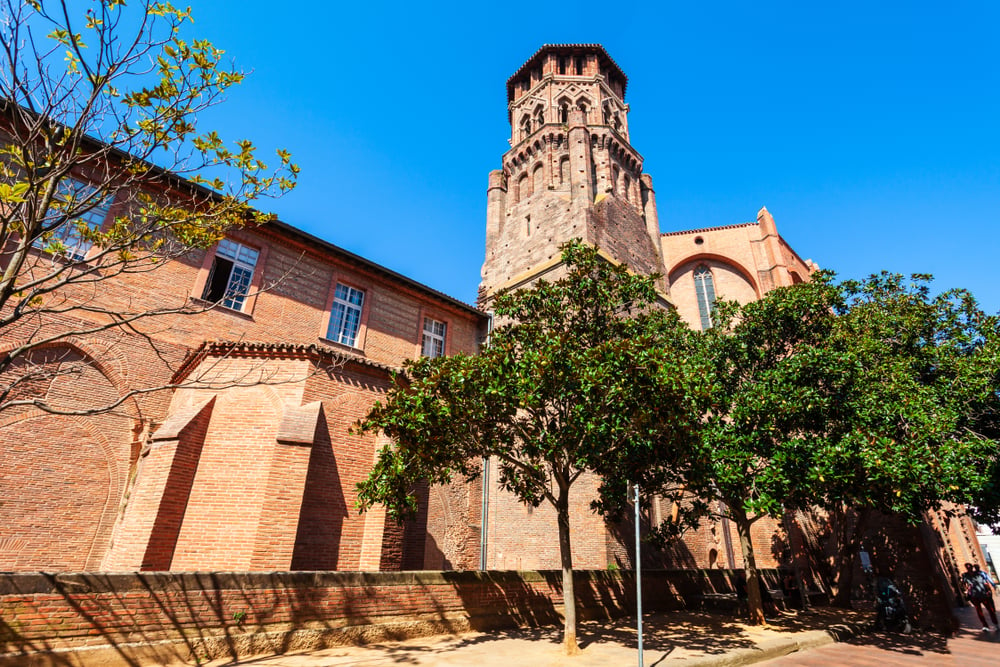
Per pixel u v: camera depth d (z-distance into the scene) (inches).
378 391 621.9
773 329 641.6
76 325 582.6
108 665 281.7
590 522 796.0
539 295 516.1
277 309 756.6
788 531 1056.8
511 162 1454.2
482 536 761.6
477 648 401.7
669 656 397.7
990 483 491.8
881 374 569.0
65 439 553.6
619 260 1203.9
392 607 419.2
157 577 313.3
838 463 470.3
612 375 396.2
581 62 1598.2
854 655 460.4
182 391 609.3
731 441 485.4
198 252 701.3
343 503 546.0
